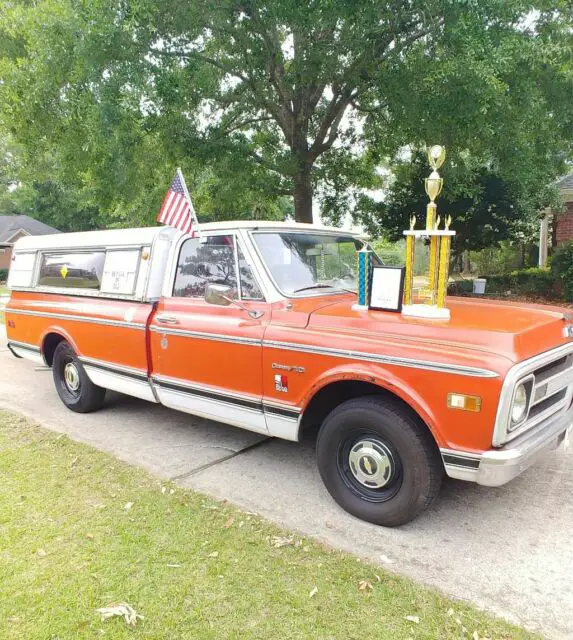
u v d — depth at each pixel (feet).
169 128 39.55
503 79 32.68
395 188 55.93
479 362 9.41
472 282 56.34
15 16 35.73
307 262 14.28
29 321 20.36
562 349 10.85
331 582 9.27
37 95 34.65
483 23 31.07
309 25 33.14
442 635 8.02
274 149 51.49
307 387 11.65
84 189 45.42
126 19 32.45
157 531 10.92
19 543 10.53
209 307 13.99
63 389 19.77
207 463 14.48
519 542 10.52
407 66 34.78
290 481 13.35
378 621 8.32
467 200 50.49
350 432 11.31
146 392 15.96
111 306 16.74
